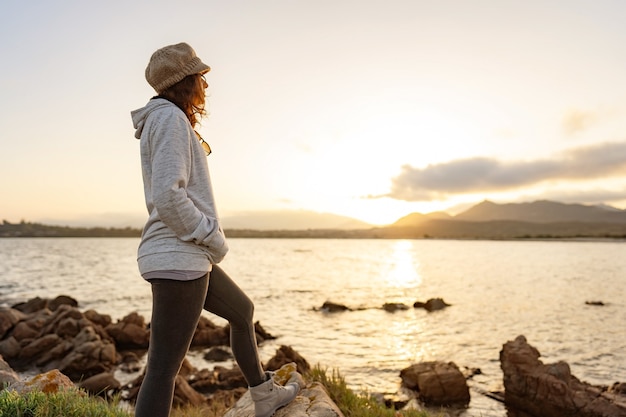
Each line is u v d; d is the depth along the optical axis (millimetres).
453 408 12195
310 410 3379
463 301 37062
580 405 10555
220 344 20250
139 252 2574
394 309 32469
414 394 13320
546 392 11211
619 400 10383
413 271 71125
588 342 21359
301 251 169375
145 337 20422
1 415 3404
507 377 12477
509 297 39438
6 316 20281
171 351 2525
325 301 35219
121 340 20250
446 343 21531
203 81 2838
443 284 51406
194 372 14992
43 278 55188
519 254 126938
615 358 18250
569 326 25828
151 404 2488
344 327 25938
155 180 2395
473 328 25562
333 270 74062
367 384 14562
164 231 2504
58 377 4465
